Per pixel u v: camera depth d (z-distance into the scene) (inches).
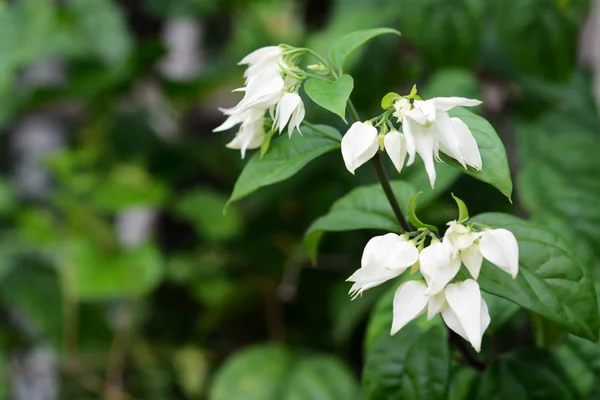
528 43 40.3
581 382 29.8
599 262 34.0
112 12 53.6
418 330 28.2
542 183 37.3
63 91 50.5
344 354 47.6
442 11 39.3
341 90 25.4
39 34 51.2
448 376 27.7
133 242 57.4
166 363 50.4
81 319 49.5
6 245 50.5
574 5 39.6
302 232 48.4
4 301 53.7
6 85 51.1
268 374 41.2
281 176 27.0
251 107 26.2
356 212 28.4
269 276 48.6
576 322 26.2
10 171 63.5
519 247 26.8
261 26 54.1
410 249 25.2
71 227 49.6
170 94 53.4
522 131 41.4
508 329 35.1
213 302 47.9
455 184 42.6
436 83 39.8
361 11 43.3
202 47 64.3
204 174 59.8
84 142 55.1
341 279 45.8
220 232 47.9
